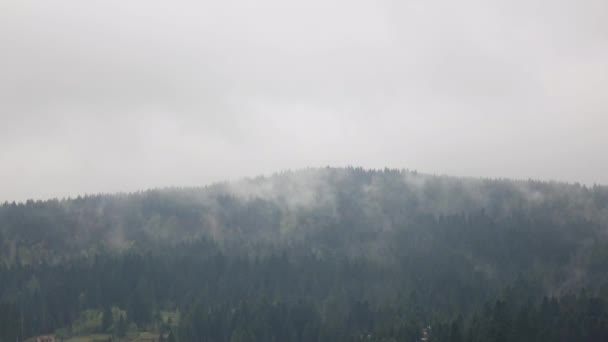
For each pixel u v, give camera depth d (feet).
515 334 593.01
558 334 625.00
